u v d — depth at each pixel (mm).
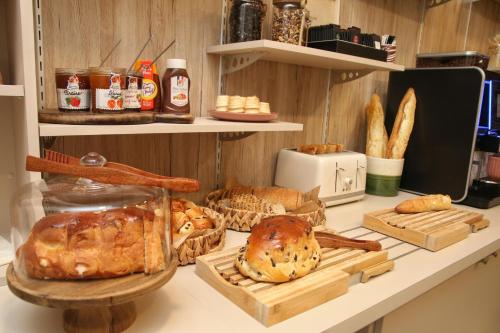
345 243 1032
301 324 755
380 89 2084
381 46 1661
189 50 1315
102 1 1113
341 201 1593
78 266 638
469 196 1681
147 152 1286
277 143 1665
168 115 1050
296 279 847
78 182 780
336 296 863
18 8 801
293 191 1417
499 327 1730
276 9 1293
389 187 1780
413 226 1257
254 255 848
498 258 1497
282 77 1605
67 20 1061
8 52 975
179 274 941
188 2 1284
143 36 1207
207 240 1016
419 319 1147
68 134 845
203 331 723
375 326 995
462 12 2521
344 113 1918
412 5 2129
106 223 674
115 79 912
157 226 739
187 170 1399
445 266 1066
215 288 871
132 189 778
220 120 1244
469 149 1641
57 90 921
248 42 1177
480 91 1584
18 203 756
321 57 1347
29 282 638
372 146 1822
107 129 891
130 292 622
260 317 752
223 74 1407
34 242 659
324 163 1487
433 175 1774
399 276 993
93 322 684
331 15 1733
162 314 770
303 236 884
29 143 822
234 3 1265
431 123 1759
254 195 1374
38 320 736
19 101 890
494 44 2465
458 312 1353
